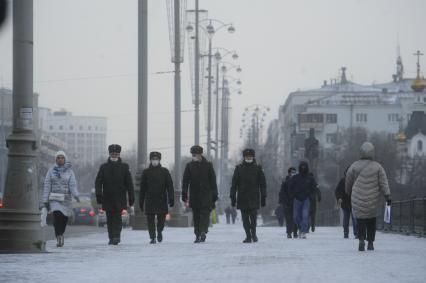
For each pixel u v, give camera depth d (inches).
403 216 2802.7
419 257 1441.9
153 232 1996.8
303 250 1662.2
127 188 1898.4
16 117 1553.9
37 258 1400.1
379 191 1590.8
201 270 1177.4
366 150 1598.2
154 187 1990.7
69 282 1016.2
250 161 2017.7
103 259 1387.8
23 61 1553.9
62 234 1786.4
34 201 1544.0
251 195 2007.9
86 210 4756.4
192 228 3629.4
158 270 1179.3
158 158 2004.2
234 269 1191.6
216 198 2026.3
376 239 2306.8
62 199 1775.3
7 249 1519.4
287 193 2417.6
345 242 2065.7
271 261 1343.5
